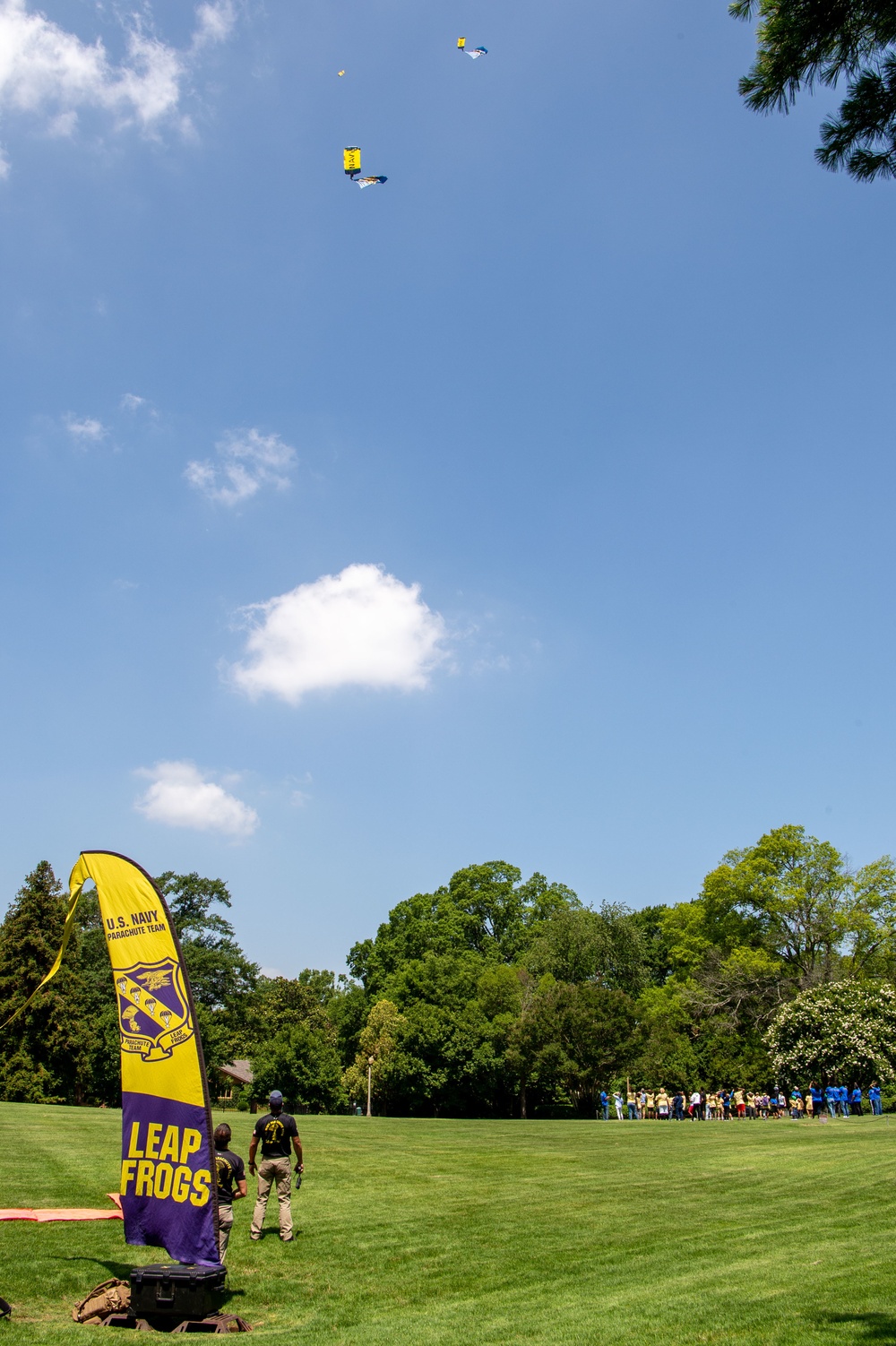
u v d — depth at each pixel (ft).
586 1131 103.30
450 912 268.62
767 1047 164.04
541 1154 76.02
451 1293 33.91
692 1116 158.51
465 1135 96.02
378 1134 94.07
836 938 185.78
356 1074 197.77
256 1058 213.87
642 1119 146.92
